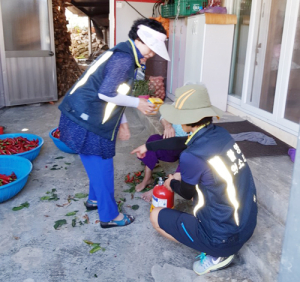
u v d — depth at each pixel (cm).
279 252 213
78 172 362
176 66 551
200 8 475
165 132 290
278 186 257
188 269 221
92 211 288
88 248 242
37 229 262
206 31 432
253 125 409
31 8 598
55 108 631
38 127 518
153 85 570
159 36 215
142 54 222
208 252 202
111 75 214
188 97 186
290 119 356
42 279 213
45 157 400
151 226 268
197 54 454
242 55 447
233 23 435
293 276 129
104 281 212
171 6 530
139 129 504
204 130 188
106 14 1275
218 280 209
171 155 301
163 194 257
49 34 630
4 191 284
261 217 251
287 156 315
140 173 346
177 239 214
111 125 234
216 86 459
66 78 768
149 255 235
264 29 391
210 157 181
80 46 1533
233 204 185
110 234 257
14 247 241
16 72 610
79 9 1216
